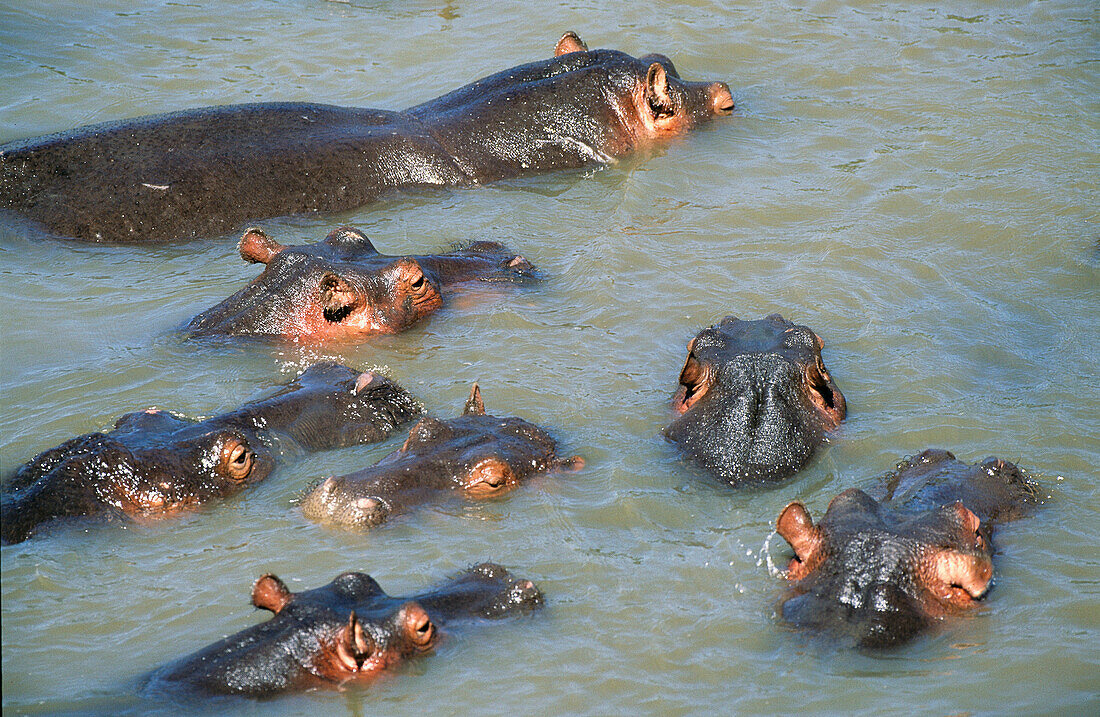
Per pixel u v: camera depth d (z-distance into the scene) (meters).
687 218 39.88
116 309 34.81
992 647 21.59
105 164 40.47
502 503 25.84
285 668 20.23
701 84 46.88
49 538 24.52
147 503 25.50
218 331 33.19
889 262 36.88
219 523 25.38
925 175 42.22
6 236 38.50
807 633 21.81
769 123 46.53
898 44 52.81
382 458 27.59
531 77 45.75
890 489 26.06
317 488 25.59
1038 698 20.42
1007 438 28.36
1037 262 36.88
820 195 41.16
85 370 31.36
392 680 20.62
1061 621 22.27
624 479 26.75
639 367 31.67
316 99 48.31
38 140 41.19
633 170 43.34
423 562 23.95
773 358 28.45
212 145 41.53
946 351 32.25
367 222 40.41
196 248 38.91
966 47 52.34
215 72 50.41
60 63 50.66
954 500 24.78
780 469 26.88
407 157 42.53
